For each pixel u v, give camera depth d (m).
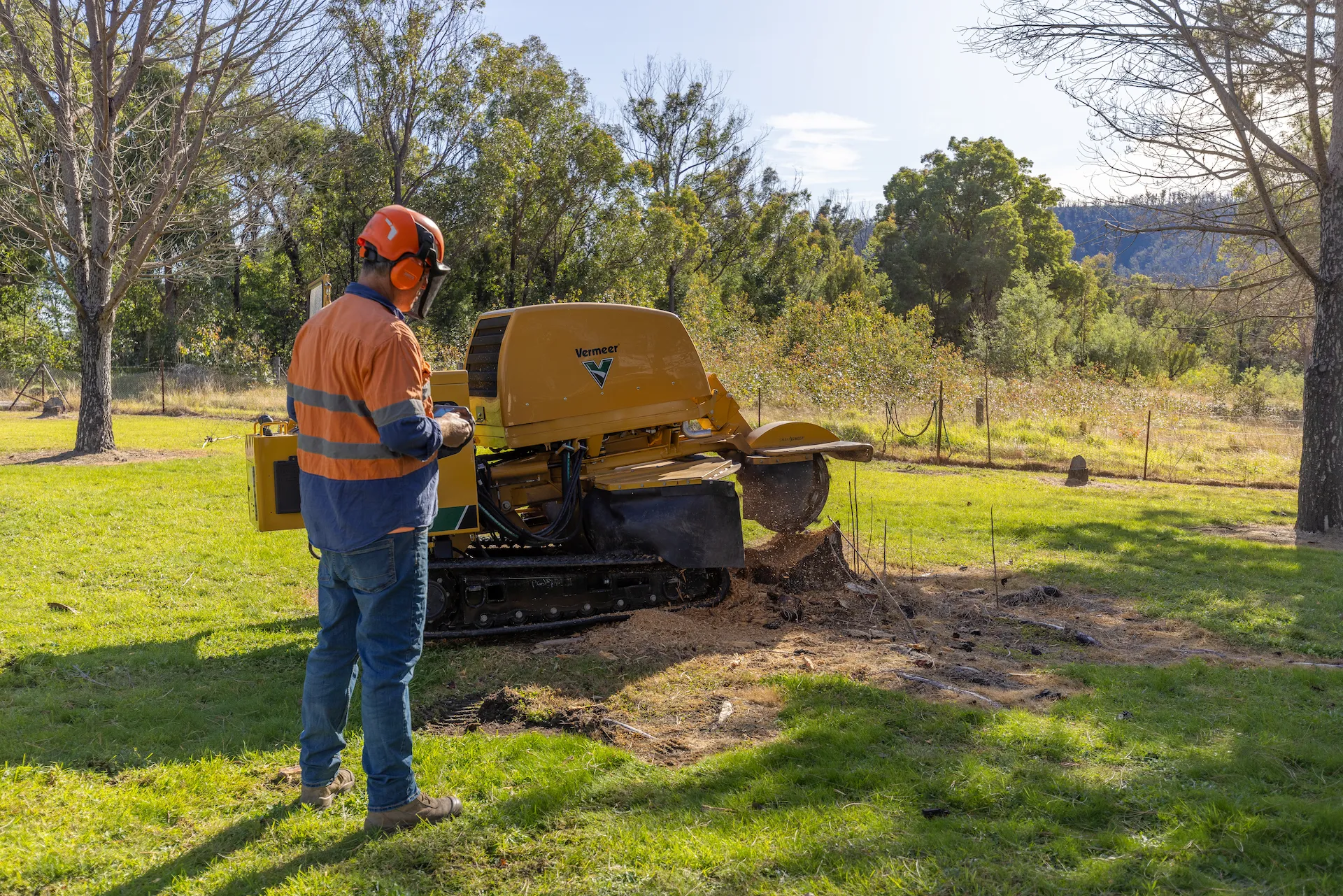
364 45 30.47
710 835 3.16
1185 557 8.66
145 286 37.59
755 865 2.96
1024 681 5.02
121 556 7.78
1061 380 23.98
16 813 3.30
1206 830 3.18
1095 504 12.04
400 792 3.22
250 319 41.12
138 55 15.11
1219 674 5.11
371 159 32.84
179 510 9.88
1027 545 9.16
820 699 4.59
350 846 3.13
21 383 29.25
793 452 6.70
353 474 3.09
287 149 17.19
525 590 5.68
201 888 2.86
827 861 2.99
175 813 3.39
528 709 4.47
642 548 5.89
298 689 4.79
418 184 35.66
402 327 3.08
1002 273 63.50
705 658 5.25
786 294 54.97
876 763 3.82
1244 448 18.55
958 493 12.51
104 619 6.07
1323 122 11.48
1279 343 15.66
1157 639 6.06
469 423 3.47
